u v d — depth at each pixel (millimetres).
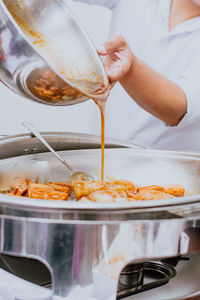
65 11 1328
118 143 1645
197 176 1470
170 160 1521
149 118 2152
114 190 1291
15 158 1453
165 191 1386
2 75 1210
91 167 1523
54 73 1131
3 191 1377
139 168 1527
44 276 1127
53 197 1263
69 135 1562
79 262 927
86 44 1353
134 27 2246
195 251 971
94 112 2398
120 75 1520
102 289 933
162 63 2150
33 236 935
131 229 928
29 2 1280
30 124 1522
